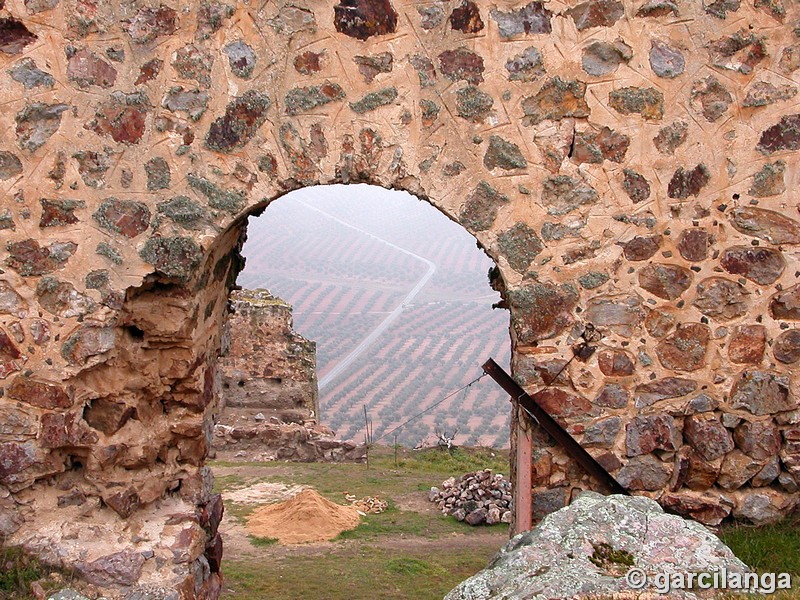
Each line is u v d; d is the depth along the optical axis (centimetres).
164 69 524
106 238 529
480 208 527
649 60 517
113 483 543
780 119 519
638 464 532
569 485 542
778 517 539
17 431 531
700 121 520
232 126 525
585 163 523
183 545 546
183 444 576
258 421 1608
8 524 532
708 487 537
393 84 522
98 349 530
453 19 518
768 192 522
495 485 1097
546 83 519
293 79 523
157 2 520
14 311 531
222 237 548
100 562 526
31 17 520
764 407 532
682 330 529
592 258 527
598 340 529
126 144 526
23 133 525
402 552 898
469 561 862
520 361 532
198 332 567
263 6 519
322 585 771
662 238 525
